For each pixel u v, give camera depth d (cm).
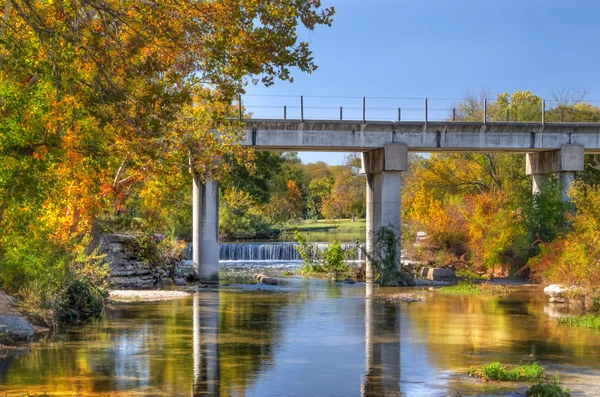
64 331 2302
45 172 1928
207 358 1864
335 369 1741
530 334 2294
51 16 1777
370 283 4300
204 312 2838
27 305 2345
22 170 1688
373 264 4297
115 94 1680
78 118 1880
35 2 1797
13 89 1661
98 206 3097
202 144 3112
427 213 5472
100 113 1678
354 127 4353
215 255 4303
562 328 2431
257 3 1716
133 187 5022
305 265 5109
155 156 1777
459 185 6831
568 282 3072
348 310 2936
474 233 4788
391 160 4388
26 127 1706
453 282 4278
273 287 4016
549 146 4600
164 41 1741
